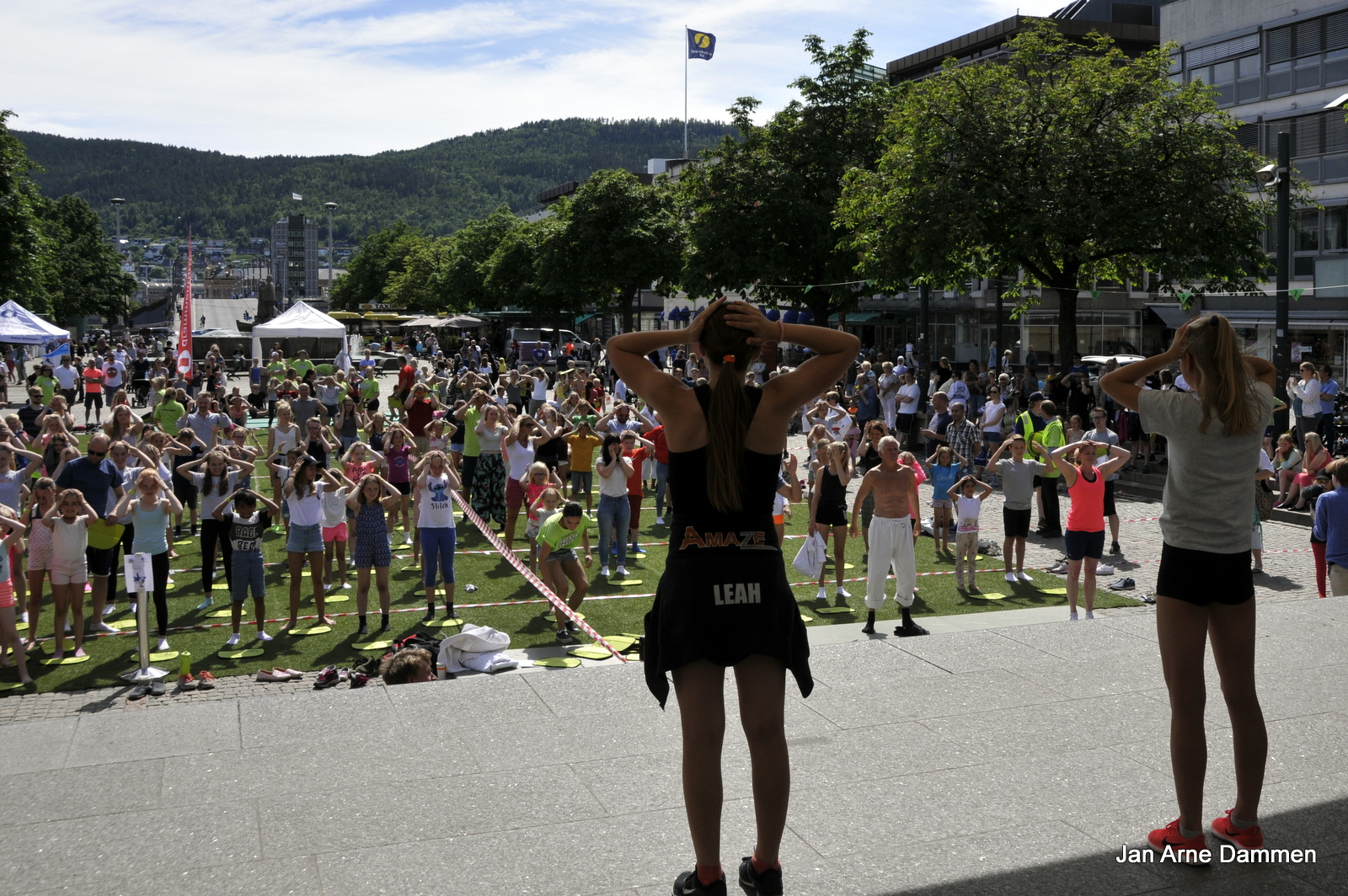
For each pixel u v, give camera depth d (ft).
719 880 8.48
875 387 84.69
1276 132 112.68
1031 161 85.51
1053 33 93.04
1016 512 44.01
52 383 95.40
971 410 83.87
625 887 9.56
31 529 34.76
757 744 8.40
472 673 31.12
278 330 126.31
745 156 133.49
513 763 12.45
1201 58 122.62
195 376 127.13
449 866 9.98
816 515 40.45
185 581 44.65
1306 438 56.80
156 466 42.14
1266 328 111.14
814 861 10.07
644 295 253.24
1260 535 44.52
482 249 277.85
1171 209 81.10
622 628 37.40
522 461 48.34
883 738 13.41
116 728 13.55
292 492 37.47
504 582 44.27
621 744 13.06
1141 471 71.61
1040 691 15.19
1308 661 16.58
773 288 132.46
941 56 180.45
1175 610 10.19
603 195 180.55
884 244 92.79
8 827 10.78
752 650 8.09
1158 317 133.18
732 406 8.03
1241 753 10.28
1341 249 105.60
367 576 37.17
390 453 50.47
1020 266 94.02
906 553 35.04
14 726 13.62
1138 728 13.73
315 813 11.12
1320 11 108.06
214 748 12.92
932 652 17.03
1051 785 11.93
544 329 241.35
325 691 15.01
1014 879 9.74
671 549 8.38
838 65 131.44
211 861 10.09
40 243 159.84
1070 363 89.86
